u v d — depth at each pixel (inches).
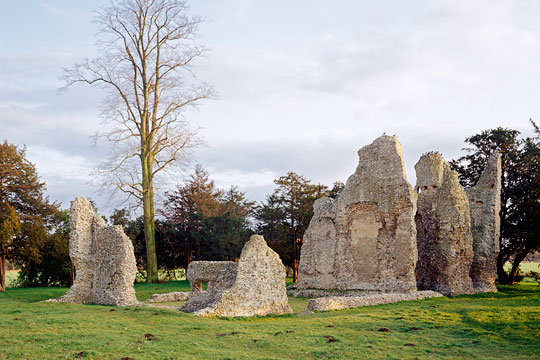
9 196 1744.6
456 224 1369.3
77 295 1035.3
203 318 776.3
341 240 1477.6
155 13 1807.3
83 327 660.1
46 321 693.9
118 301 963.3
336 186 2573.8
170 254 2210.9
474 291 1407.5
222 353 549.0
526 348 612.7
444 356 570.3
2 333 613.9
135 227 2127.2
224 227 2174.0
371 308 991.6
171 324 712.4
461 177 2069.4
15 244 1652.3
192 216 2162.9
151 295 1279.5
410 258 1320.1
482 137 2039.9
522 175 1859.0
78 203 1082.1
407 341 646.5
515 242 1840.6
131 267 1001.5
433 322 778.2
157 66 1829.5
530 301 1051.3
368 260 1419.8
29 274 1899.6
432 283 1469.0
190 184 2699.3
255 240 903.7
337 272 1464.1
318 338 645.9
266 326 730.8
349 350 585.3
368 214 1451.8
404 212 1364.4
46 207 1819.6
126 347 556.4
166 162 1820.9
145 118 1791.3
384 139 1459.2
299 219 2315.5
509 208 1855.3
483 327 737.0
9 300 1122.7
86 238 1078.4
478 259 1518.2
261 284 891.4
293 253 2239.2
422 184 1563.7
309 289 1476.4
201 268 917.2
